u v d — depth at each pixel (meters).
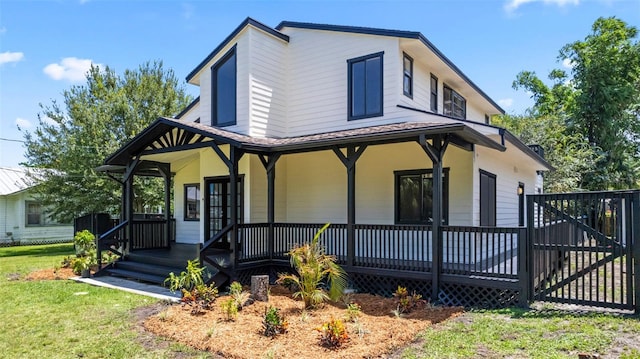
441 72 11.61
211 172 11.09
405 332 5.45
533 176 16.44
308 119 11.05
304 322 6.00
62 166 17.00
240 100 10.59
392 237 8.81
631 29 25.64
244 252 8.92
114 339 5.47
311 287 6.97
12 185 21.22
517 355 4.55
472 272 7.15
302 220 11.07
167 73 20.58
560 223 8.09
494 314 6.39
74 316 6.63
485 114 16.52
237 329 5.68
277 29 11.75
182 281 7.67
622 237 6.38
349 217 8.40
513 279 6.78
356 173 10.32
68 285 9.35
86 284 9.46
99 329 5.92
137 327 6.01
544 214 7.00
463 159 9.08
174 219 14.45
